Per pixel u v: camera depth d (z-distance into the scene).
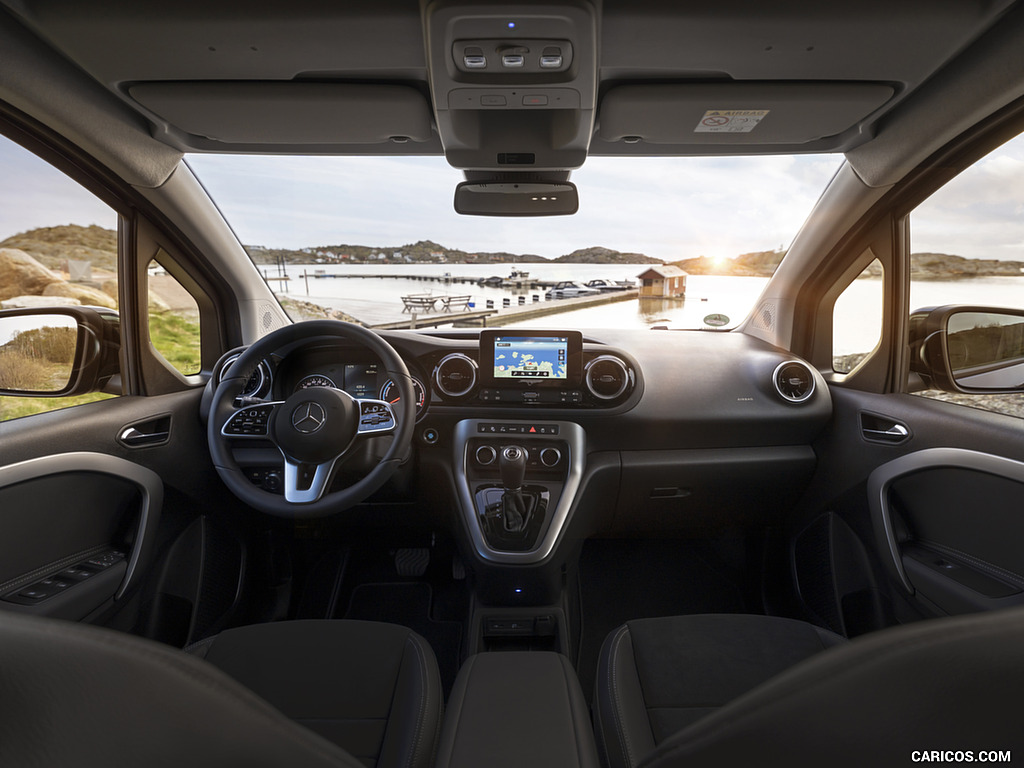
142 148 1.87
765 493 2.21
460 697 0.84
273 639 1.28
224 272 2.40
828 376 2.30
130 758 0.35
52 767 0.33
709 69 1.55
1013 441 1.41
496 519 1.96
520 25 1.26
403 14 1.30
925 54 1.42
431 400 2.13
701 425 2.10
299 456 1.53
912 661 0.35
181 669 0.39
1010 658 0.33
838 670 0.36
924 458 1.63
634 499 2.19
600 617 2.31
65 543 1.48
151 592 1.72
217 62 1.50
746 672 1.22
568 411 2.10
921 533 1.68
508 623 1.93
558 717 0.78
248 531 2.23
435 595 2.39
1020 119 1.57
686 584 2.49
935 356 1.85
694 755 0.40
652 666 1.24
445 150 1.83
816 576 2.10
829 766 0.35
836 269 2.26
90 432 1.60
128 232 2.01
